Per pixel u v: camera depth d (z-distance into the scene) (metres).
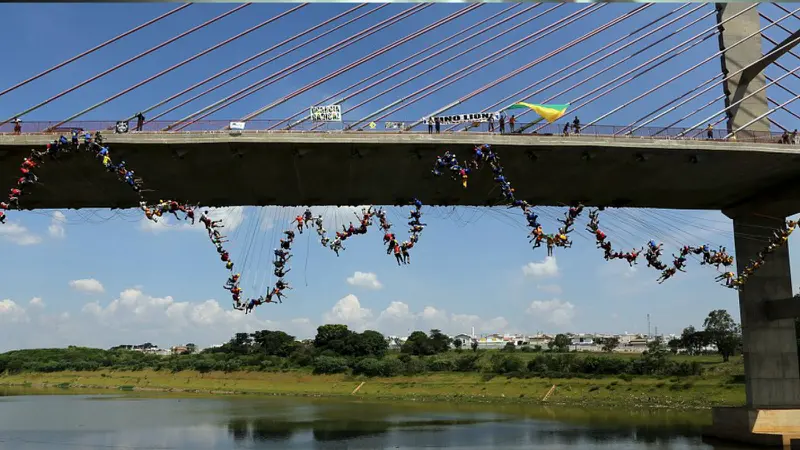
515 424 60.12
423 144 35.16
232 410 77.50
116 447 49.75
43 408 82.56
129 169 36.03
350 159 36.50
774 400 46.34
